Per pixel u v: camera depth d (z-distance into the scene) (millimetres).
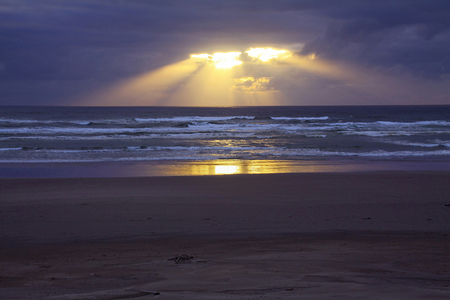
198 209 8977
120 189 11883
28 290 3492
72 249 5715
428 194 11039
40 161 19203
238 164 18703
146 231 6926
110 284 3676
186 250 5547
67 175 15305
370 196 10734
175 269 4301
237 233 6734
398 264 4520
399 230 6910
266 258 4887
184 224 7473
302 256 5000
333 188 12062
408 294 3105
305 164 18781
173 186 12445
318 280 3725
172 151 23734
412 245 5742
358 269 4262
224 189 11891
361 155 22359
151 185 12641
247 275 3941
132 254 5328
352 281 3678
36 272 4336
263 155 22188
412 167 17844
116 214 8406
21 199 10172
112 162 19172
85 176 15109
